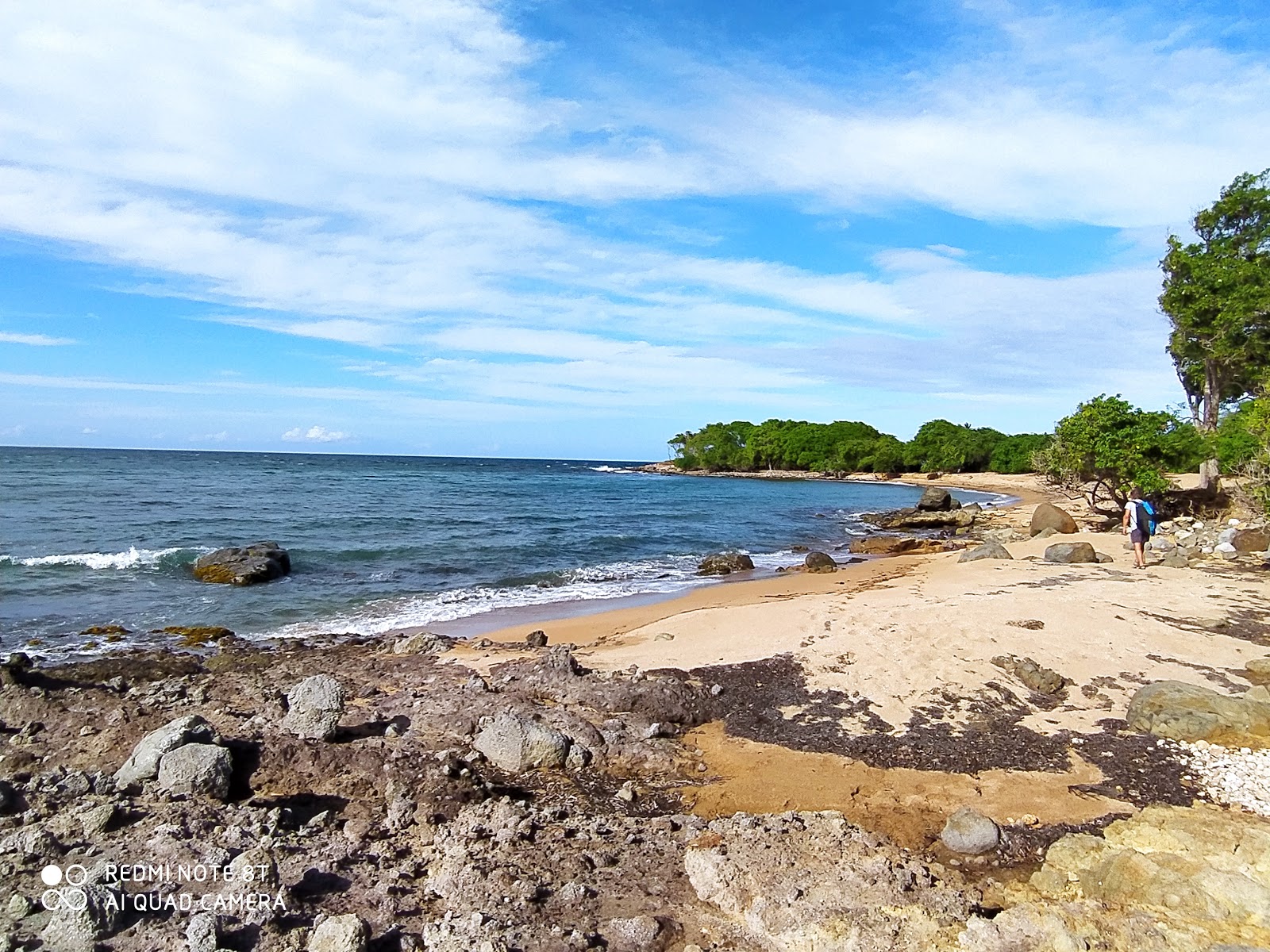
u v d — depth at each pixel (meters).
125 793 6.52
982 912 5.19
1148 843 5.79
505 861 5.64
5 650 12.88
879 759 7.86
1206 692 8.30
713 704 9.34
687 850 5.82
